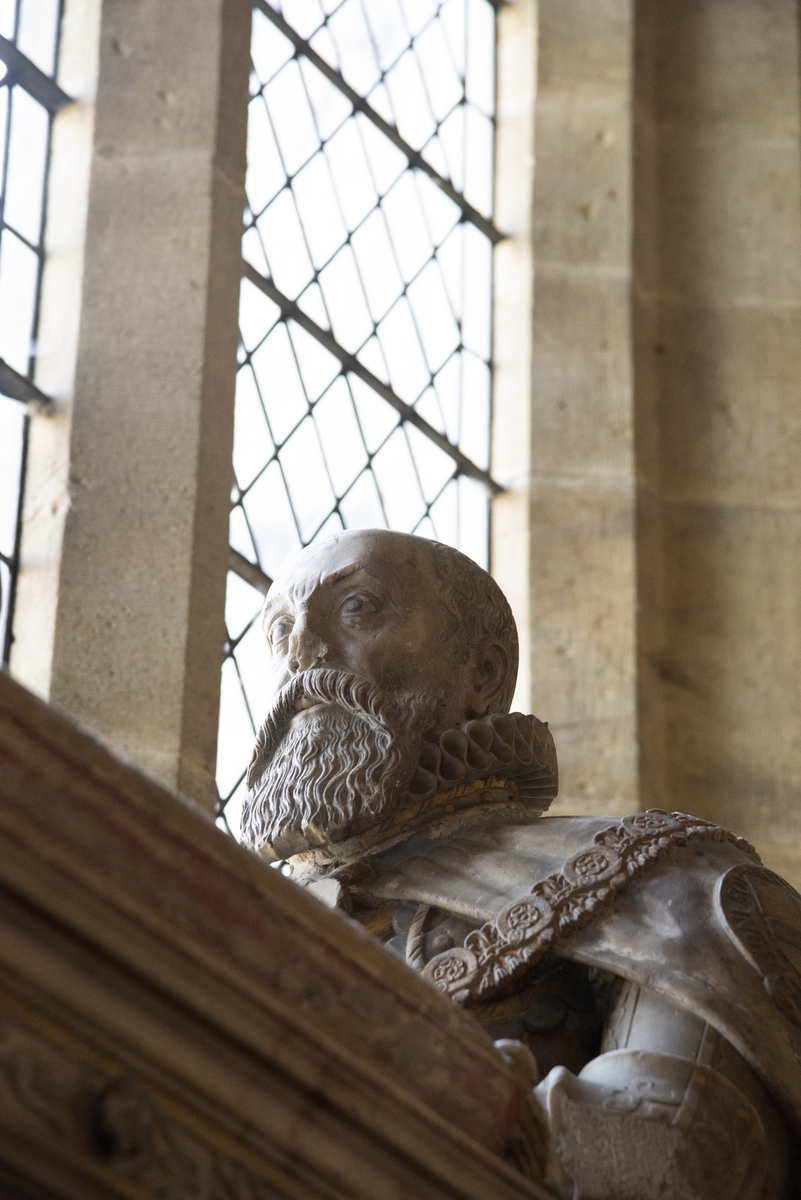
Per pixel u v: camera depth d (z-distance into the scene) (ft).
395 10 21.95
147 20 18.80
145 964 6.91
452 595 11.90
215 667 16.79
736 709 20.54
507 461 21.16
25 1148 6.63
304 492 18.97
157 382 17.47
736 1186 9.07
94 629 16.56
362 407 19.94
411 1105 7.64
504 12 23.30
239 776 17.24
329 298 19.97
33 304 17.76
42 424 17.38
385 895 10.93
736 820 20.10
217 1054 7.12
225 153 18.49
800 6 23.93
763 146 23.15
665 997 9.85
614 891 10.28
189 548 16.89
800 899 10.52
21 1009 6.68
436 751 11.37
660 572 21.03
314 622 11.59
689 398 21.88
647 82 23.35
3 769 6.76
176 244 17.98
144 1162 6.89
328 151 20.47
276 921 7.52
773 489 21.50
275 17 20.22
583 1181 8.86
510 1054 8.51
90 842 6.97
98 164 18.15
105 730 16.21
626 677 20.04
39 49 18.57
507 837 11.05
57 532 16.87
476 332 21.68
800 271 22.53
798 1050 9.61
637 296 21.99
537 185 22.22
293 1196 7.29
